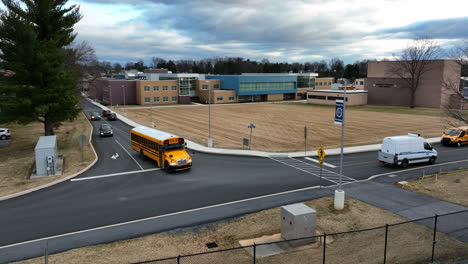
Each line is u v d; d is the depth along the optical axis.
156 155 28.42
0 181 24.08
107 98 101.75
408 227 16.02
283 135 46.72
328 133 48.38
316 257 13.05
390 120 62.28
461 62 33.91
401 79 91.69
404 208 18.62
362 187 22.73
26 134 45.00
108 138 43.22
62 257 13.30
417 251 13.44
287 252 13.61
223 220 17.19
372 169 27.94
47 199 20.56
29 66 33.41
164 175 25.91
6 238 15.20
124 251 13.83
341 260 12.72
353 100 95.25
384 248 13.57
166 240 14.88
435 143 40.47
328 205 19.11
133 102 101.38
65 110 35.31
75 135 44.91
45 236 15.39
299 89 128.00
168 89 102.94
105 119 64.25
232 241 14.77
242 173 26.58
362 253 13.34
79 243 14.63
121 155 33.09
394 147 27.83
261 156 32.88
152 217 17.64
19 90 32.75
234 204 19.55
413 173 26.56
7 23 31.75
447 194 20.95
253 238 15.07
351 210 18.30
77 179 24.81
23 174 25.88
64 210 18.72
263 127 54.38
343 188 22.52
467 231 15.48
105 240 14.93
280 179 24.81
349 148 36.78
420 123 58.03
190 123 59.28
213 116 70.25
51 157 25.52
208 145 37.00
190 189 22.44
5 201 20.23
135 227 16.36
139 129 32.91
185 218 17.48
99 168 28.03
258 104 101.69
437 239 14.62
